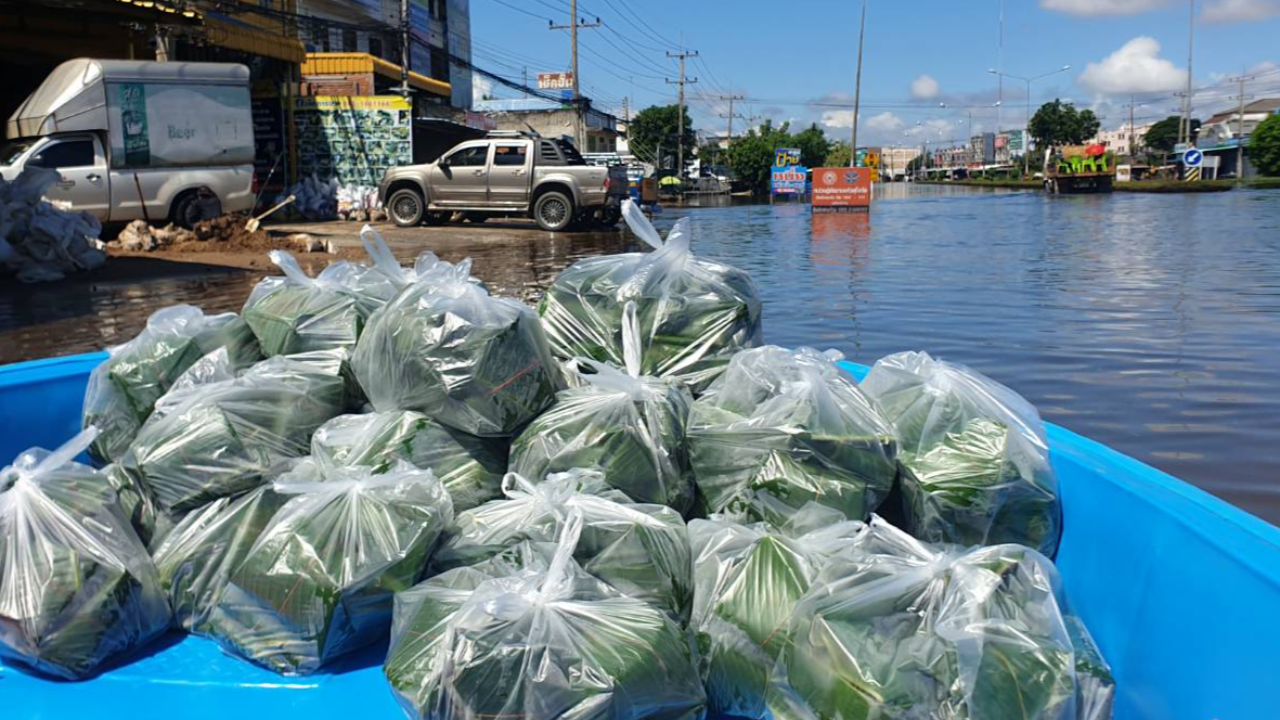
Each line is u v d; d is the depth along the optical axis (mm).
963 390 2512
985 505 2289
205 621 2326
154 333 2898
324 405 2689
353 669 2213
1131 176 80438
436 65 37188
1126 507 2076
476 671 1764
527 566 2020
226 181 15930
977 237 19688
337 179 23141
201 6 19172
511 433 2580
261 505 2400
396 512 2217
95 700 2123
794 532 2309
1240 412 5707
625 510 2217
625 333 2939
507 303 2662
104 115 14289
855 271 13234
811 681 1828
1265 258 14656
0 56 15820
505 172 19688
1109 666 2035
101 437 2771
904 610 1858
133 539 2396
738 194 63750
